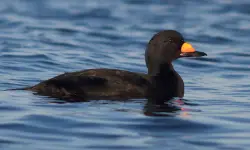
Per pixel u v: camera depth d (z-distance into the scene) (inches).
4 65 677.3
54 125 443.8
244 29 1037.8
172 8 1245.1
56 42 855.1
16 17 1085.8
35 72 660.7
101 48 839.7
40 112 471.8
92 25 1044.5
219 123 464.1
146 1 1314.0
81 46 841.5
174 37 580.4
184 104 528.1
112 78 527.5
